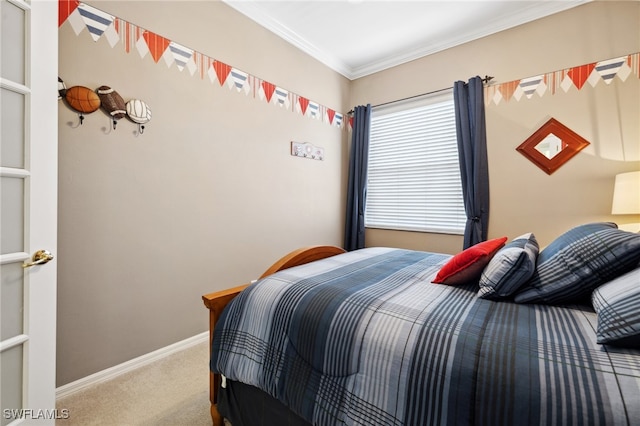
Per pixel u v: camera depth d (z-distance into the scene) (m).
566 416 0.61
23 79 1.13
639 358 0.70
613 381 0.64
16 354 1.13
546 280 1.10
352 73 3.62
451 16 2.56
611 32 2.18
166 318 2.02
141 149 1.86
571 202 2.33
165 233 2.00
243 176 2.49
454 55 2.90
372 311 0.99
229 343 1.23
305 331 1.04
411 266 1.67
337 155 3.54
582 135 2.28
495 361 0.74
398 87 3.30
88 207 1.65
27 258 1.14
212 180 2.26
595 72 2.24
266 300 1.21
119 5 1.75
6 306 1.10
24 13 1.13
